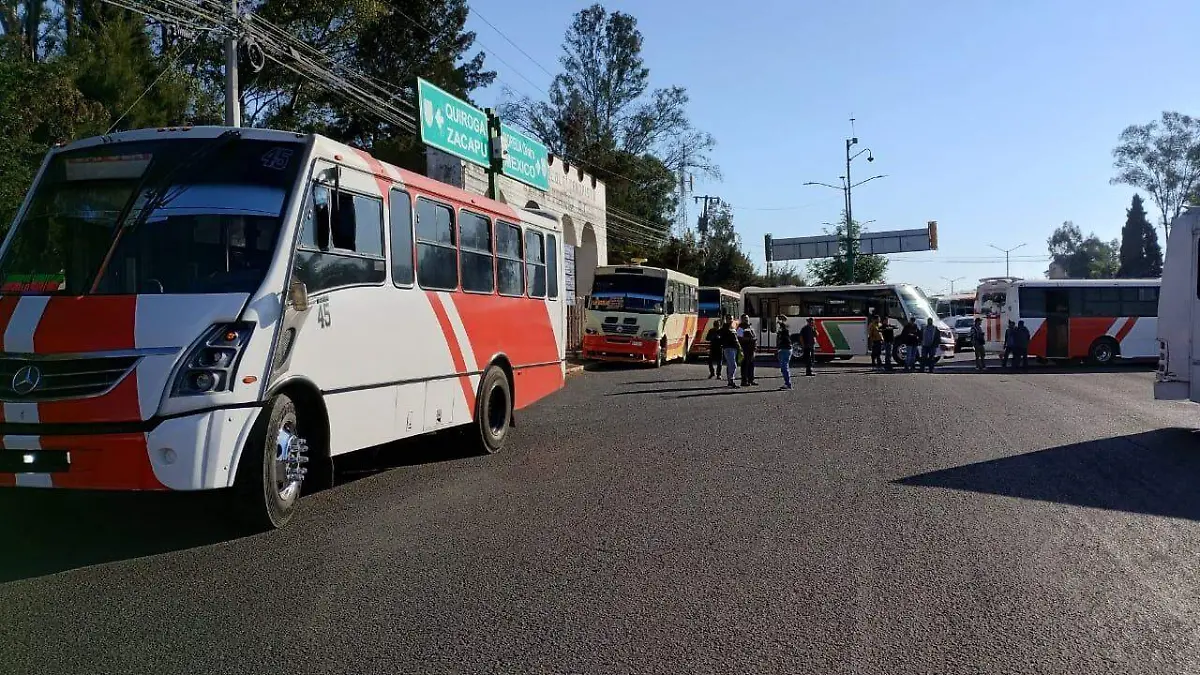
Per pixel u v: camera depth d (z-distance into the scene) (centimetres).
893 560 656
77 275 685
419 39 4012
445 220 1023
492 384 1152
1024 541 712
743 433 1351
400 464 1070
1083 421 1495
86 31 2127
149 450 619
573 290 3612
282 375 705
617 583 599
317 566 633
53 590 579
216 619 526
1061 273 11069
